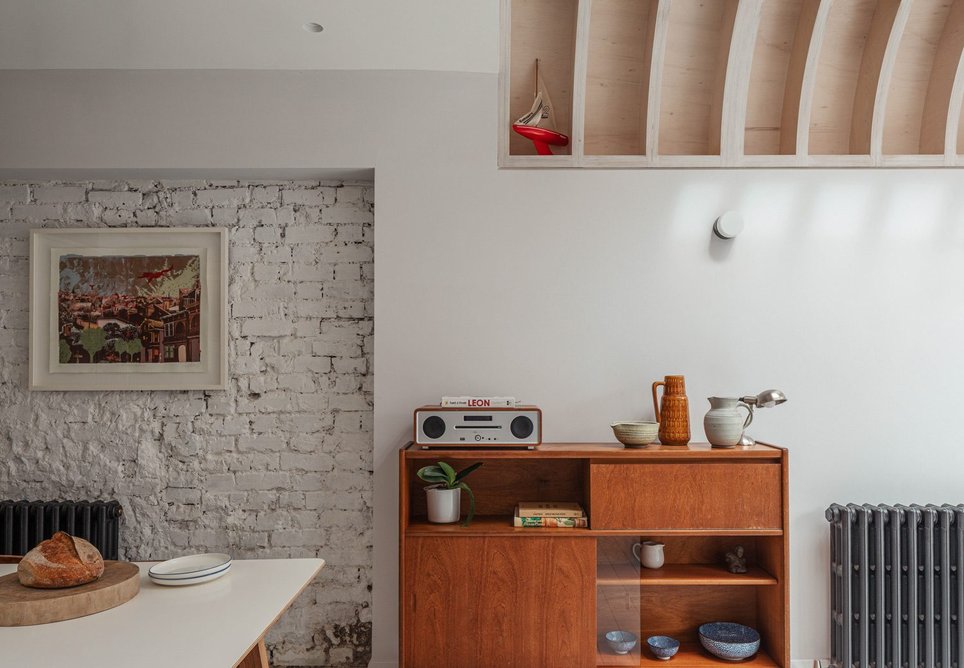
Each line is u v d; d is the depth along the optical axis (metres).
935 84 3.15
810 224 3.09
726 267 3.09
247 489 3.18
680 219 3.09
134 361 3.19
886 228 3.10
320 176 3.19
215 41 2.83
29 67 3.02
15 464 3.18
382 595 3.00
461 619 2.65
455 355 3.06
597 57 3.20
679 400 2.82
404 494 2.68
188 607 1.59
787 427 3.07
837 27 3.15
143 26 2.73
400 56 2.95
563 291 3.07
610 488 2.67
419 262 3.07
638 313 3.08
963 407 3.07
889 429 3.07
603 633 2.67
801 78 3.06
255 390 3.21
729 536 3.00
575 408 3.05
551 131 3.06
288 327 3.22
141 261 3.20
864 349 3.09
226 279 3.19
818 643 3.03
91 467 3.18
